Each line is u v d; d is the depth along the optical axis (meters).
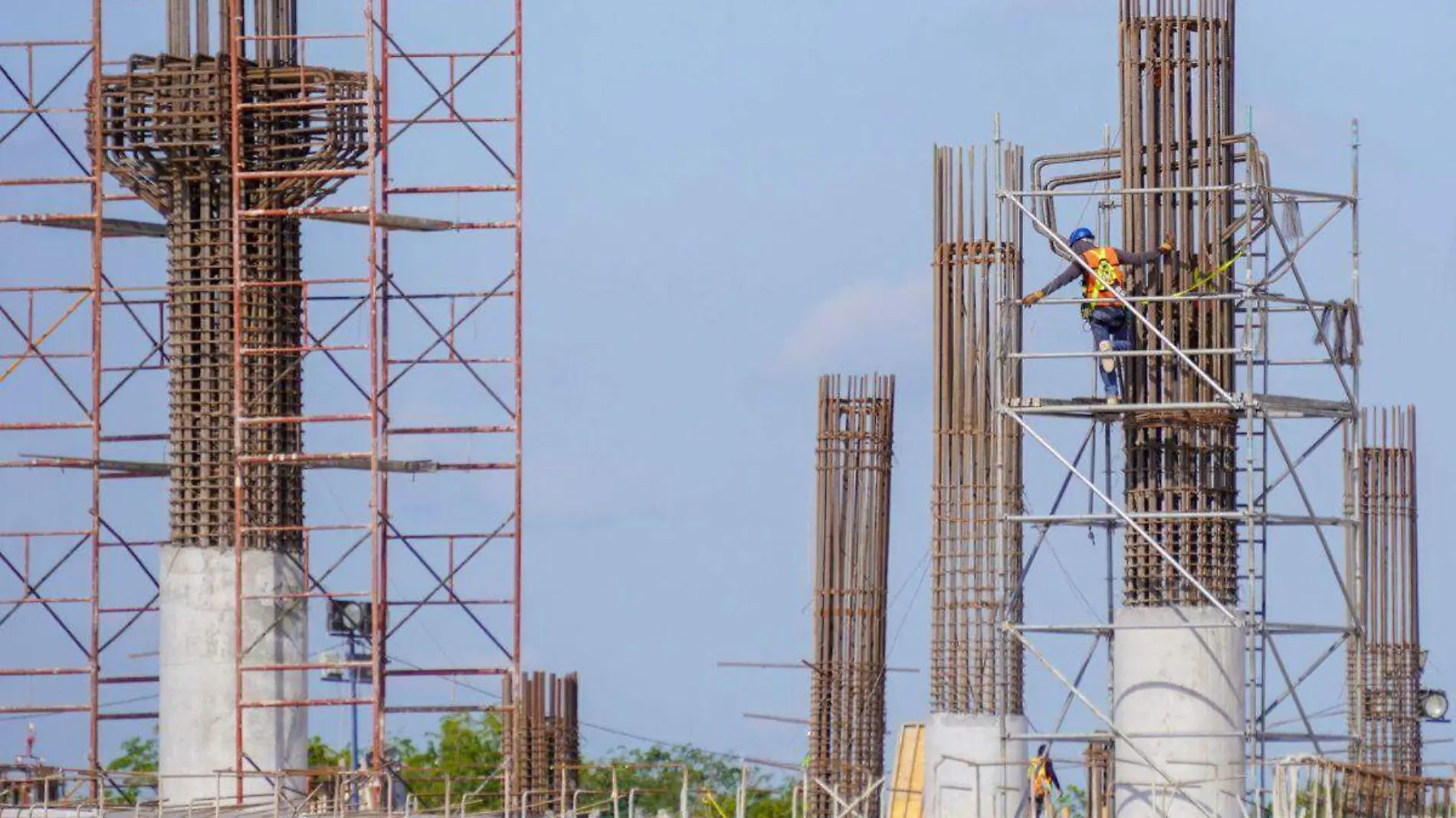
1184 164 159.12
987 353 183.12
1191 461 159.12
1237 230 159.75
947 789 180.50
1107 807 173.50
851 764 194.75
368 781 186.62
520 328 188.88
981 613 181.62
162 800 176.25
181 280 188.38
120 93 188.75
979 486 182.25
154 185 189.38
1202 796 156.25
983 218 182.88
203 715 186.12
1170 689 157.38
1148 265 159.50
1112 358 157.50
